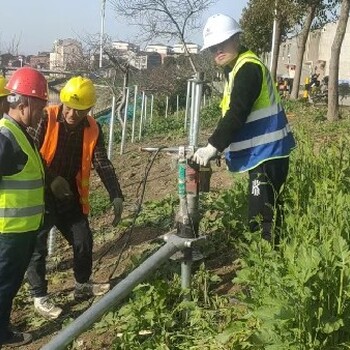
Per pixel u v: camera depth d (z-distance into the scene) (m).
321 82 19.38
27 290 3.40
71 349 2.70
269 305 2.20
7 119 2.58
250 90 2.62
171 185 5.57
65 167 3.04
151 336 2.58
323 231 2.43
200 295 2.84
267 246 2.48
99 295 3.20
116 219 3.18
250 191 2.78
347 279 2.14
